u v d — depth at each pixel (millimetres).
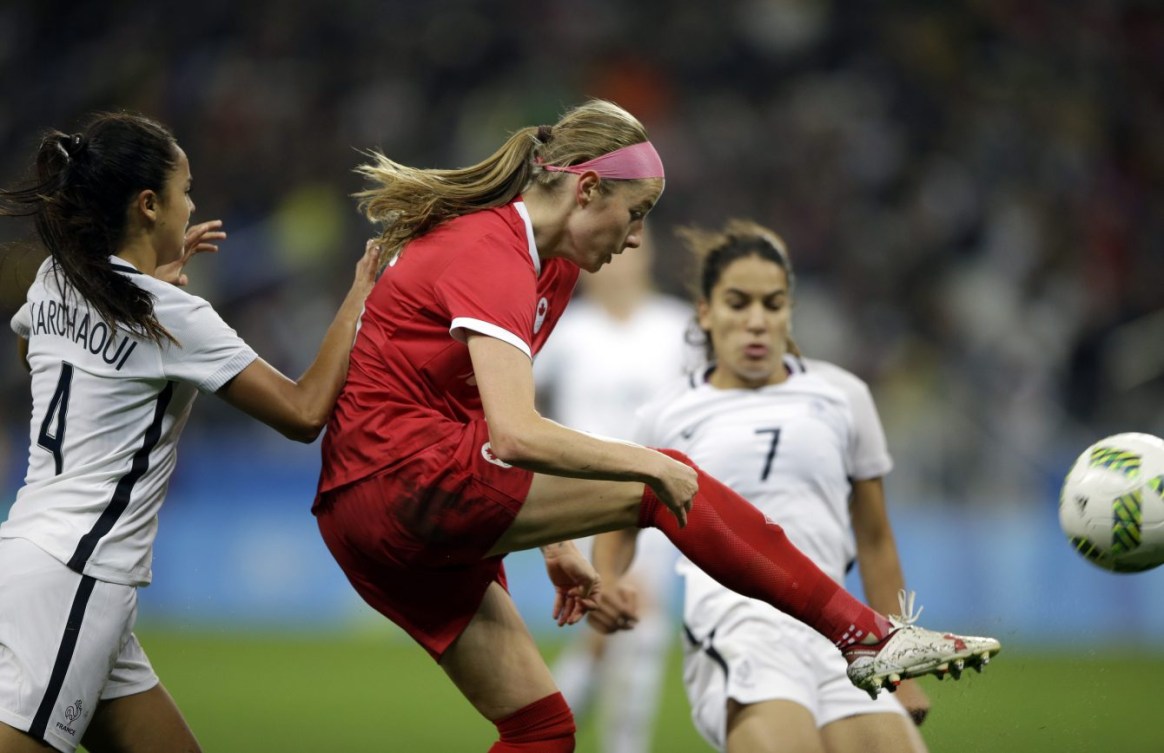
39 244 14445
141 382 13438
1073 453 46781
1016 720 26531
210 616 42938
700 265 17562
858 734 15508
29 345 14008
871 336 52125
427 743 25609
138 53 62188
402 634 42250
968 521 42938
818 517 16391
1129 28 64688
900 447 46312
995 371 49594
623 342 27234
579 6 63938
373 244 14328
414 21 63312
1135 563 14195
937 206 57188
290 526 43250
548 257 13938
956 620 41594
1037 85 62469
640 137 13734
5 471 45188
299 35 62406
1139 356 50469
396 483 13242
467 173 13797
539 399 29062
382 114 59906
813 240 56781
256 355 13727
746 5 64250
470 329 12750
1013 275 54344
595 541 16969
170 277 14133
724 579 13625
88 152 13484
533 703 14250
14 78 61781
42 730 12703
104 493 13297
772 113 61500
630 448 12656
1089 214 57719
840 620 13469
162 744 14219
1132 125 61844
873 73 62656
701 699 16375
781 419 16578
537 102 59875
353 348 13945
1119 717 27344
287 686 32938
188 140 59188
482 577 14180
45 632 12812
